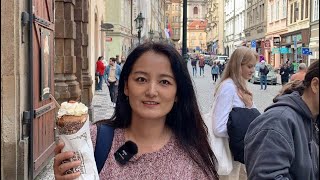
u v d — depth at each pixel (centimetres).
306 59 3794
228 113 427
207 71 6050
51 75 792
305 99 265
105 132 227
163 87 225
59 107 207
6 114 604
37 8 686
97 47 2572
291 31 4444
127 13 4466
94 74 2391
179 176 220
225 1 9250
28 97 645
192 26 15238
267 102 2150
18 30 605
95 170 203
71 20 1090
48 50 761
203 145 231
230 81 437
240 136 418
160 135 229
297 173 251
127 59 228
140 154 222
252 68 441
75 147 200
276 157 243
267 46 5331
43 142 733
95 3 2302
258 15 5950
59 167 200
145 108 222
